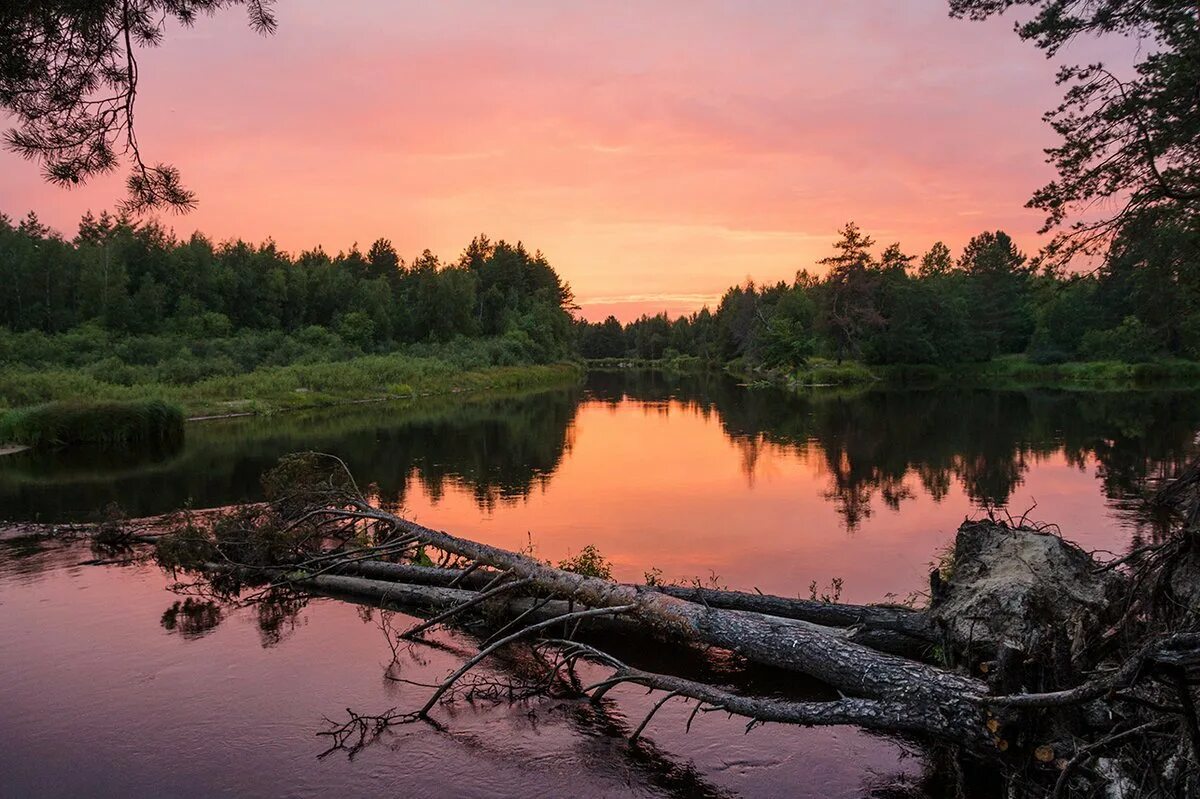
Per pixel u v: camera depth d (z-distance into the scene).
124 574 9.59
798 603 7.00
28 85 5.30
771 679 6.29
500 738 5.33
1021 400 38.78
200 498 14.82
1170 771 3.60
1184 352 55.19
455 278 78.31
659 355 146.62
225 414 33.62
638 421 30.88
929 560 9.93
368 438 25.02
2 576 9.47
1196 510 5.20
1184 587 4.40
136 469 18.69
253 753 5.09
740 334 89.56
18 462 20.03
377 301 69.69
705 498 14.55
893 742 5.23
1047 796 3.84
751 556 10.29
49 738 5.29
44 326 54.19
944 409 34.06
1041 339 65.69
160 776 4.79
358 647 7.14
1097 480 15.57
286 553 9.55
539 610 7.35
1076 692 3.59
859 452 20.67
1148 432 23.42
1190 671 3.34
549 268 109.88
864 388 53.16
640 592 6.61
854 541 11.07
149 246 62.06
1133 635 4.43
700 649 7.00
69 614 8.02
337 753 5.10
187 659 6.77
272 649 7.05
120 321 52.69
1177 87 11.85
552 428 28.19
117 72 5.49
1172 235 13.23
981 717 4.20
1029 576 5.19
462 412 35.72
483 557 8.10
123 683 6.24
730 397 46.00
